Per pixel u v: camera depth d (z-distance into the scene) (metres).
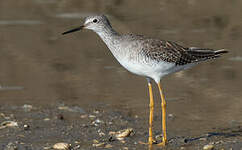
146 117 14.95
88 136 13.47
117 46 13.45
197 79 18.20
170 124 14.34
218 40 22.23
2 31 24.14
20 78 18.44
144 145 12.78
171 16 26.02
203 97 16.41
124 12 26.70
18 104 16.05
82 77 18.56
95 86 17.67
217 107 15.52
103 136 13.45
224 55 20.53
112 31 13.79
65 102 16.22
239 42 21.91
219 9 26.80
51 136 13.43
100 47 22.20
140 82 18.08
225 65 19.55
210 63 19.88
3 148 12.57
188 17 25.78
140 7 27.59
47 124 14.37
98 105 15.92
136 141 13.09
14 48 21.80
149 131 13.11
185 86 17.53
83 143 12.93
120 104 16.00
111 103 16.09
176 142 12.94
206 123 14.33
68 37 23.50
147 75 13.34
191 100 16.20
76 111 15.46
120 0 28.56
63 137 13.38
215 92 16.80
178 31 23.70
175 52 13.10
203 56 13.55
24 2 28.86
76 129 13.98
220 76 18.38
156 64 12.99
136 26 24.44
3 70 19.22
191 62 13.45
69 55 21.06
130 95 16.80
